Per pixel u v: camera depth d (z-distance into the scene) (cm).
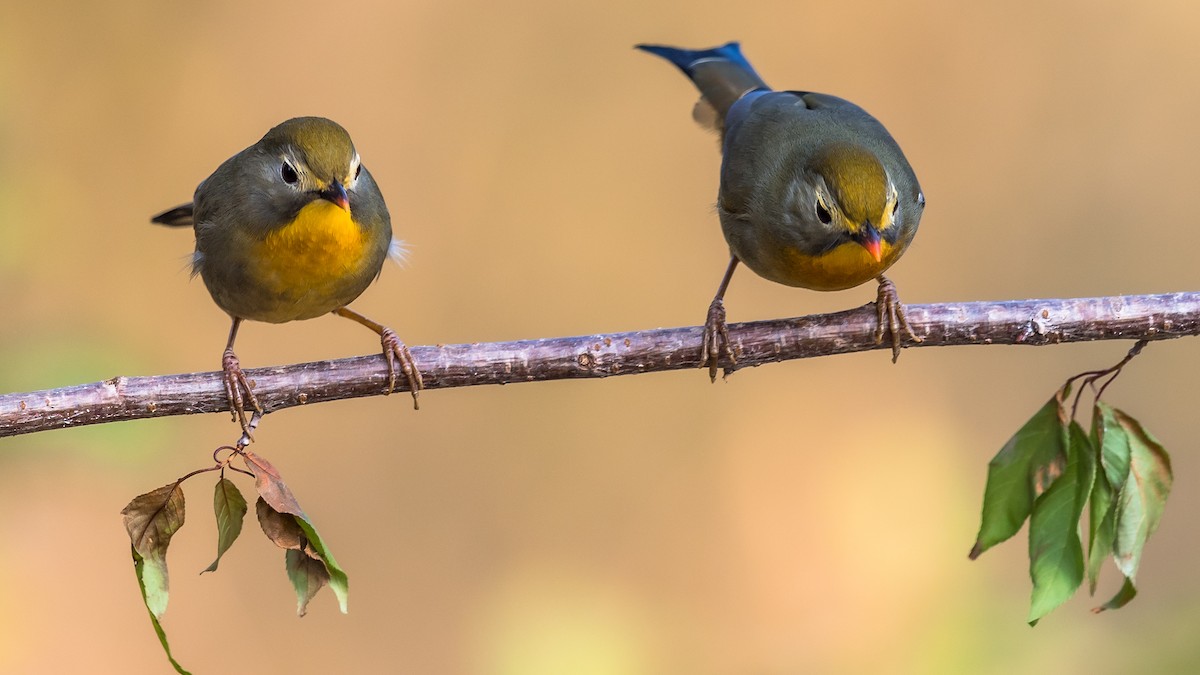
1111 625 1004
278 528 575
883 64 1537
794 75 1539
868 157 760
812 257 768
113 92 1370
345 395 703
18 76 1306
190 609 1248
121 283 1341
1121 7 1527
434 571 1341
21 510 1180
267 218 762
